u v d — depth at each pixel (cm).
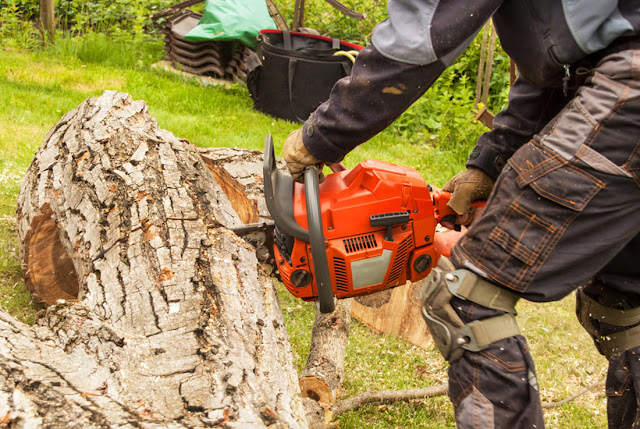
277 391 151
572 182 134
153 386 138
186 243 196
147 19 825
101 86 604
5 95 506
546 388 262
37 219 245
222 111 601
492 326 145
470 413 147
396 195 184
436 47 135
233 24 684
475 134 598
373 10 772
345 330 240
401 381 254
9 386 131
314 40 652
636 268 169
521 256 138
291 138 168
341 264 183
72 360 147
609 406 180
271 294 202
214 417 129
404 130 641
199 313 165
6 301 257
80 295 210
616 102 131
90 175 233
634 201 137
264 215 299
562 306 348
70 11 826
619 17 134
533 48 147
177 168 236
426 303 154
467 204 192
